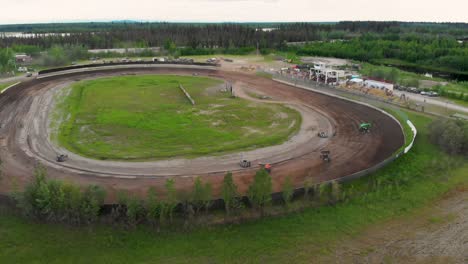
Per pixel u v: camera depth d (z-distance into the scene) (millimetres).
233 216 33375
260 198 33406
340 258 29125
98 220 32062
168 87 86812
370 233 32375
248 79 97375
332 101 75125
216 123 60344
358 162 45344
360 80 87562
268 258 28781
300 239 31062
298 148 50094
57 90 81750
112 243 29812
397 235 32281
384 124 60375
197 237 30766
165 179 40438
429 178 42656
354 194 38094
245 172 42500
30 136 53594
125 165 44062
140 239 30328
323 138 54000
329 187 38031
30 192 32406
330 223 33312
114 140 52375
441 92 81438
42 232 30922
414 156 47375
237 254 29078
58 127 57562
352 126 59500
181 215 33000
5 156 46219
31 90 81375
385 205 36688
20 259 28156
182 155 47250
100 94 78875
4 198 33906
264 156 47250
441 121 53438
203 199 33062
